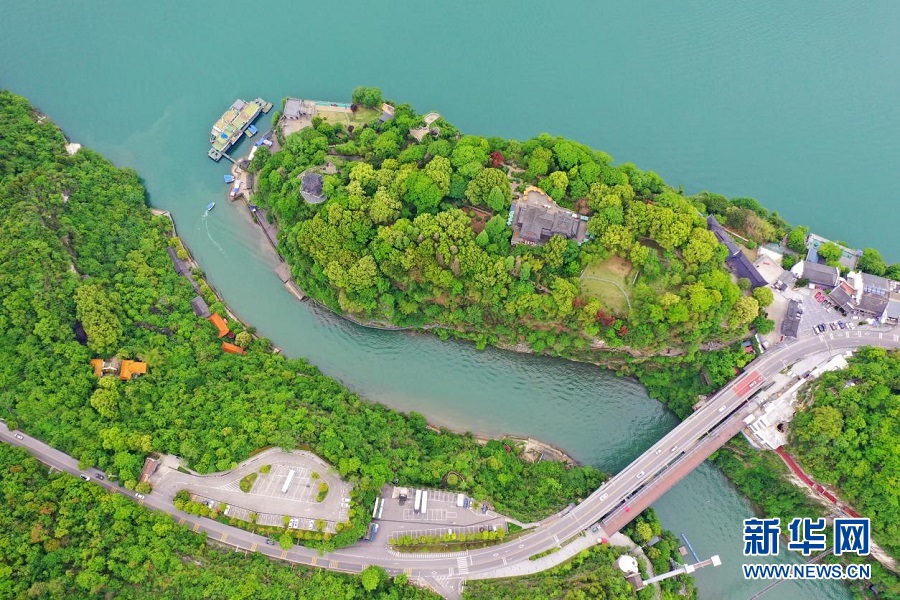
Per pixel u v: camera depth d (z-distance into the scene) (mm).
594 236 157750
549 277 159125
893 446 144375
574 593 138125
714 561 149125
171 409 151625
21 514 134250
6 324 150875
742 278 164625
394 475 151125
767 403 162875
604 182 160375
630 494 159500
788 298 168500
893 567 153000
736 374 167125
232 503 145375
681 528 166250
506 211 159250
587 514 155750
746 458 166625
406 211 161000
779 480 163750
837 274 166625
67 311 157125
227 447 146250
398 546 146750
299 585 138375
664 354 168000
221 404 154500
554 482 159375
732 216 172375
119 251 173375
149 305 167250
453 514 150500
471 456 160500
